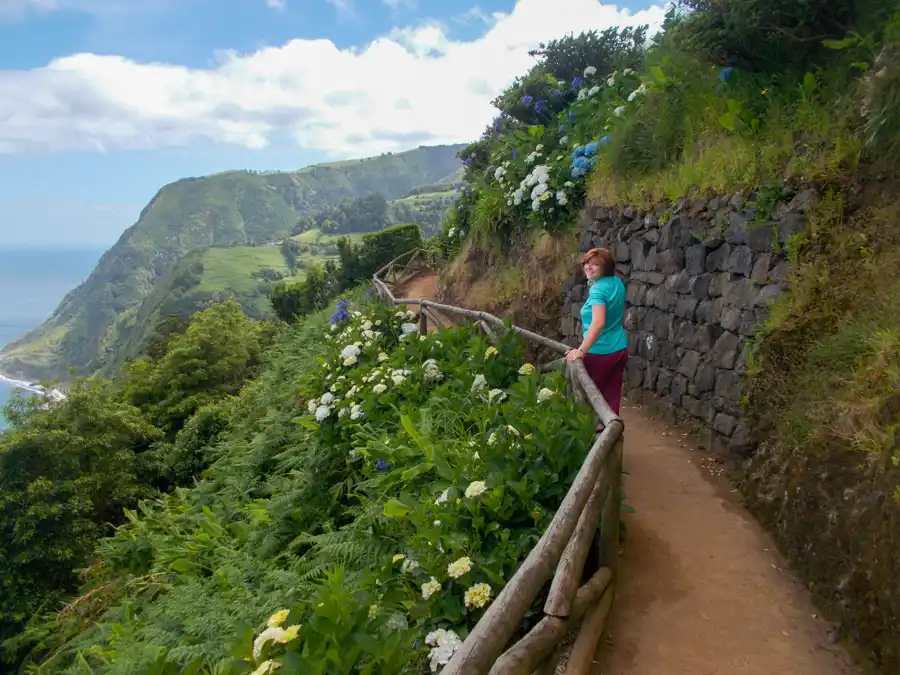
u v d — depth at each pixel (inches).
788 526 134.6
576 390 158.1
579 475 102.0
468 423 177.8
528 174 401.4
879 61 160.7
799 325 158.2
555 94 492.7
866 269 148.3
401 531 145.7
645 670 103.2
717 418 188.9
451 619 98.4
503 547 108.8
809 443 133.6
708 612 117.6
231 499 301.7
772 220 176.2
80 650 225.9
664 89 268.1
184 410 1002.1
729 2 209.8
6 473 698.2
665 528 149.5
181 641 160.9
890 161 153.7
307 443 266.8
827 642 108.3
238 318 1269.7
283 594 152.5
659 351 237.8
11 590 621.6
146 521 352.2
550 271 351.6
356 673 82.6
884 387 118.3
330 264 1049.5
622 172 291.6
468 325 253.6
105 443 756.0
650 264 247.8
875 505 106.9
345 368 273.6
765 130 198.5
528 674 73.5
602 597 114.3
